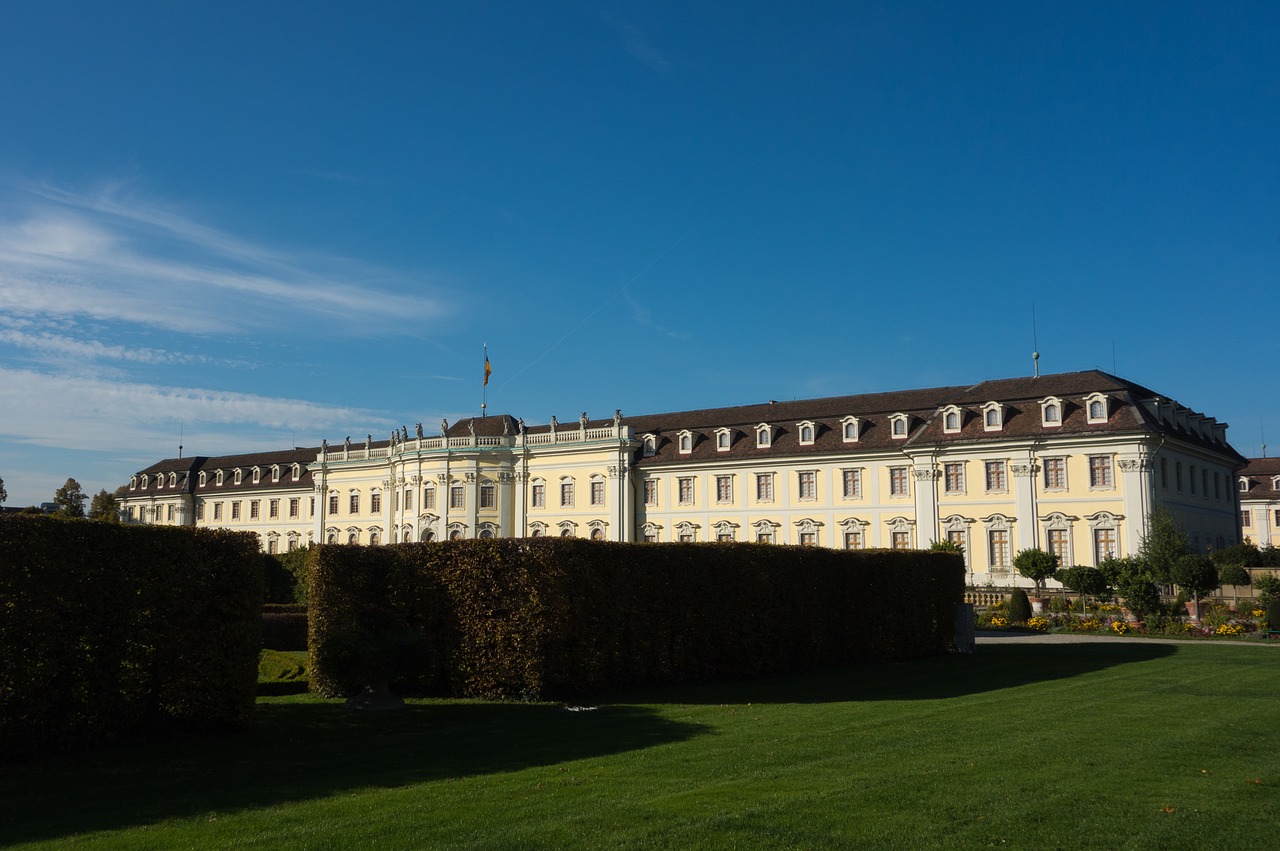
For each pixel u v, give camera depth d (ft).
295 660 94.99
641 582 91.04
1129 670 101.76
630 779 47.34
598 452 274.57
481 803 42.50
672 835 37.29
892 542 237.86
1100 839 37.45
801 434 255.70
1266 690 84.38
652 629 91.71
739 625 99.55
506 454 286.05
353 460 323.78
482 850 35.58
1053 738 59.36
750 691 88.28
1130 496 205.05
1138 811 41.37
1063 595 193.26
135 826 39.96
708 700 81.82
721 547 100.22
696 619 95.76
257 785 47.96
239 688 64.85
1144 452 204.33
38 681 54.90
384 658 75.51
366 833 37.78
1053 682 92.12
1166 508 207.72
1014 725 64.75
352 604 86.43
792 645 106.22
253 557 67.10
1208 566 161.27
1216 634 147.74
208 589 64.23
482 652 83.15
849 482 245.86
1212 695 80.94
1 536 53.83
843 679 98.32
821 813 40.52
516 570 82.99
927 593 126.62
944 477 229.86
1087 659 115.44
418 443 289.94
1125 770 49.60
